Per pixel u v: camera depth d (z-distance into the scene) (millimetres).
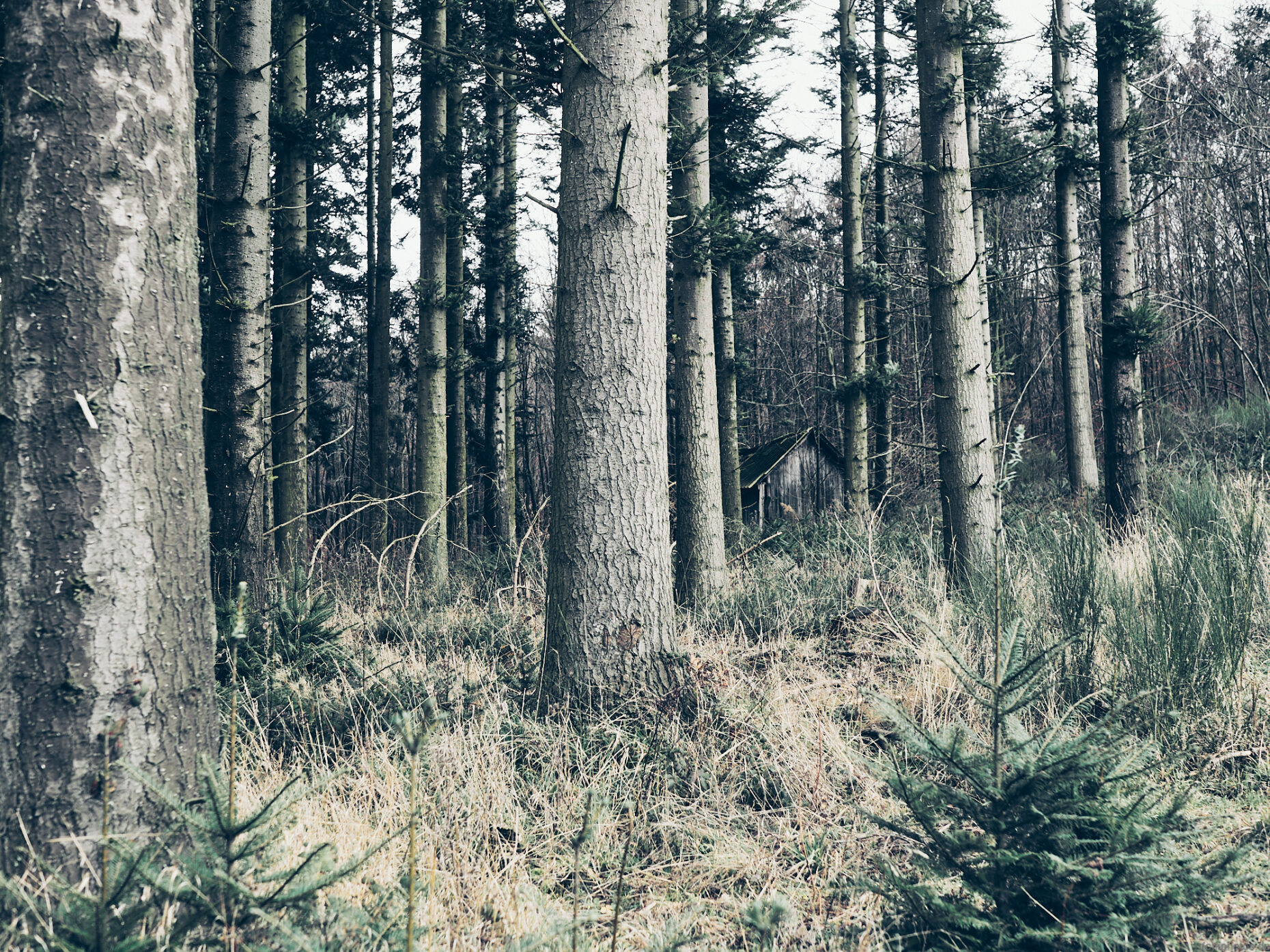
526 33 7953
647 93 4559
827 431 29609
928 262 7367
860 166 13867
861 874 3059
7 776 2461
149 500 2652
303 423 11242
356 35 15148
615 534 4379
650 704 4203
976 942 2361
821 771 3742
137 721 2578
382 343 15047
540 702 4410
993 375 13281
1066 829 2322
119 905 2104
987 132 15594
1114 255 10008
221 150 6434
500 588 8023
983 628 5023
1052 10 13625
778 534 9758
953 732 2602
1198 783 3508
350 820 3221
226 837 2004
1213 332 22984
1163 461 14117
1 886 2143
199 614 2809
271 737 4227
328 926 2111
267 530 6781
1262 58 17219
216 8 10438
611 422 4414
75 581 2510
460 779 3656
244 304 6371
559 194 4645
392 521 15547
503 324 16234
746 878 3152
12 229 2580
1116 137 10023
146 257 2684
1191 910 2354
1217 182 19203
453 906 2727
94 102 2611
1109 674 4215
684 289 8344
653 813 3602
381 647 6137
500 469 16609
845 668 5145
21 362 2537
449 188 11961
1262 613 4902
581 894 3059
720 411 12383
